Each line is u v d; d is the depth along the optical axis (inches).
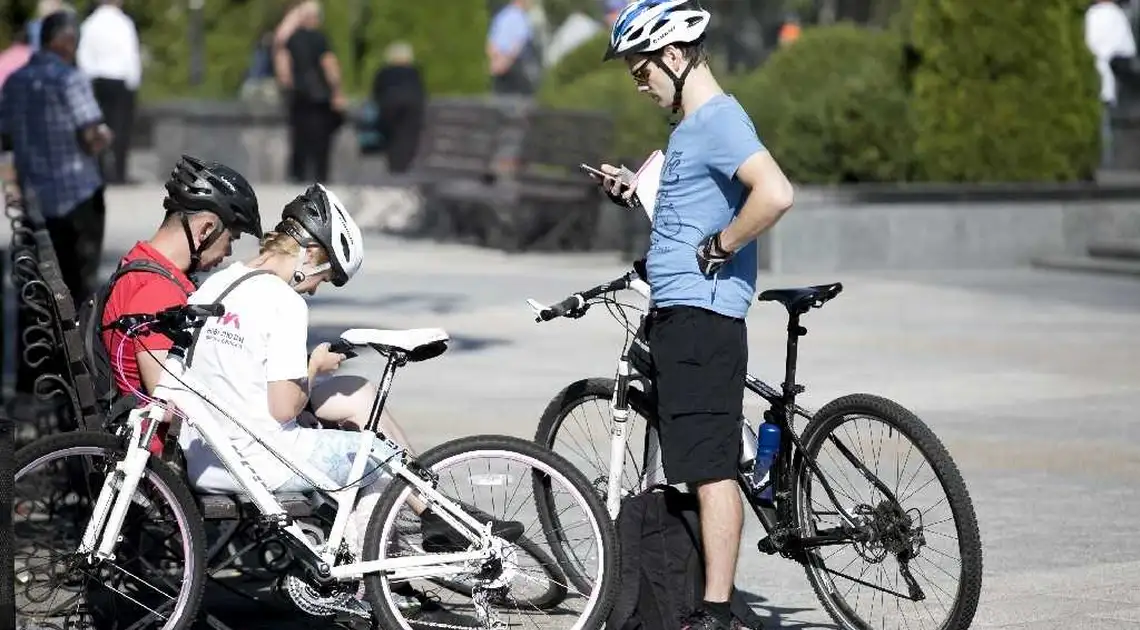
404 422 1302.9
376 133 3526.1
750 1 4453.7
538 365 1549.0
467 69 3939.5
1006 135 2374.5
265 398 797.2
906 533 791.7
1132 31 3331.7
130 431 776.3
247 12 4547.2
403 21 3949.3
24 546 921.5
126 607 839.1
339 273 828.0
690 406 773.3
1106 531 1028.5
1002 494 1113.4
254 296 800.9
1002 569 949.2
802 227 2223.2
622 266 2272.4
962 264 2303.2
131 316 776.9
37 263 962.7
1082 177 2433.6
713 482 783.7
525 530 810.2
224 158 3503.9
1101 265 2249.0
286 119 3501.5
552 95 2672.2
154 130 3688.5
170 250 860.0
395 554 790.5
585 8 4717.0
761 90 2385.6
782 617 880.3
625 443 841.5
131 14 3983.8
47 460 767.1
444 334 798.5
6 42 2610.7
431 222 2790.4
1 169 1771.7
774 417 828.6
